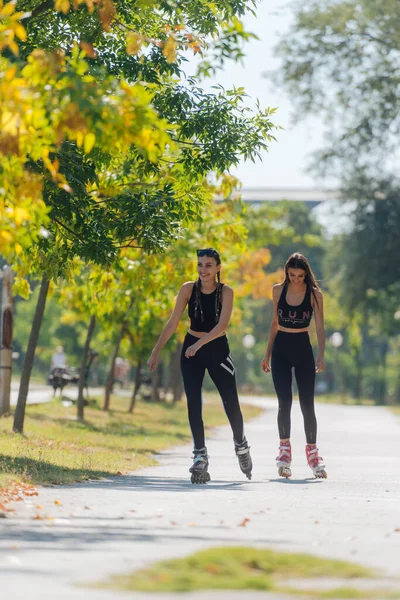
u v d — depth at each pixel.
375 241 121.69
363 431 67.44
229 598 9.61
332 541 13.83
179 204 32.56
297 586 10.48
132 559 11.81
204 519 16.05
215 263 23.58
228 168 32.50
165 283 48.62
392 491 23.30
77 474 25.33
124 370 130.50
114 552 12.35
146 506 17.92
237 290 93.31
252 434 58.78
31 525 14.93
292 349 26.44
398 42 81.38
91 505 17.95
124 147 16.02
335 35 83.19
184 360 24.20
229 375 24.27
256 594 9.86
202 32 31.33
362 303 133.25
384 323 154.00
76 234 29.72
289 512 17.42
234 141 32.16
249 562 11.54
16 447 31.33
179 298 23.81
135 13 30.09
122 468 29.36
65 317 77.56
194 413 24.11
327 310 169.00
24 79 16.17
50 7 29.59
